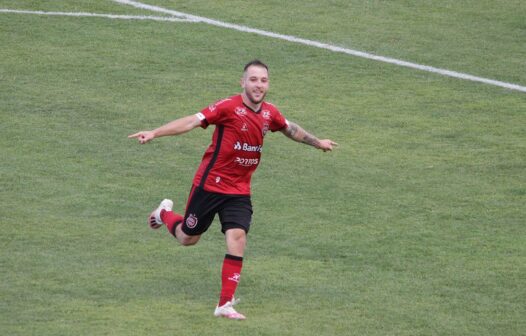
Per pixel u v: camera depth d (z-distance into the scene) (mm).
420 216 39719
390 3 73312
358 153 47250
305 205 40594
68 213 38562
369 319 29984
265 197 41344
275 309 30562
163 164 44844
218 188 29969
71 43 61688
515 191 42844
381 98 55469
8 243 35281
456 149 48125
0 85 54031
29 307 29922
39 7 68000
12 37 61969
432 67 61188
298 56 62094
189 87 55594
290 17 69438
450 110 53969
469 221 39281
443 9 72562
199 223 30562
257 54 62094
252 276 33281
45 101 52156
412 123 51688
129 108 51875
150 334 28219
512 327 29656
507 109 54375
